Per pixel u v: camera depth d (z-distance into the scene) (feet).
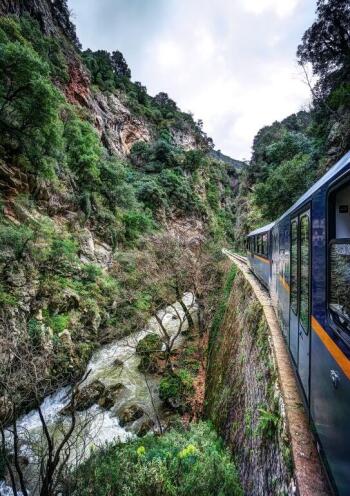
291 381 15.33
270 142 150.61
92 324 57.36
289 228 17.89
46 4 135.85
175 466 17.88
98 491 16.89
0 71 44.75
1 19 67.41
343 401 7.35
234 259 79.66
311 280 10.99
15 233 45.57
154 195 137.59
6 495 23.71
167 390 41.42
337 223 9.09
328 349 8.80
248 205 144.15
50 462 17.49
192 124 277.03
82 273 64.85
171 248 68.85
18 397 20.88
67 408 37.40
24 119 52.39
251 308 31.32
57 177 74.69
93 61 192.24
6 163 57.82
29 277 46.55
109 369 50.14
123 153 177.37
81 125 93.97
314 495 9.07
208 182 220.64
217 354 42.32
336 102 65.41
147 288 64.44
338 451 7.77
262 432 15.42
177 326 69.10
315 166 71.82
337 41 71.61
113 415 38.55
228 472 17.74
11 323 36.94
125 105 204.85
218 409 29.12
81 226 80.18
